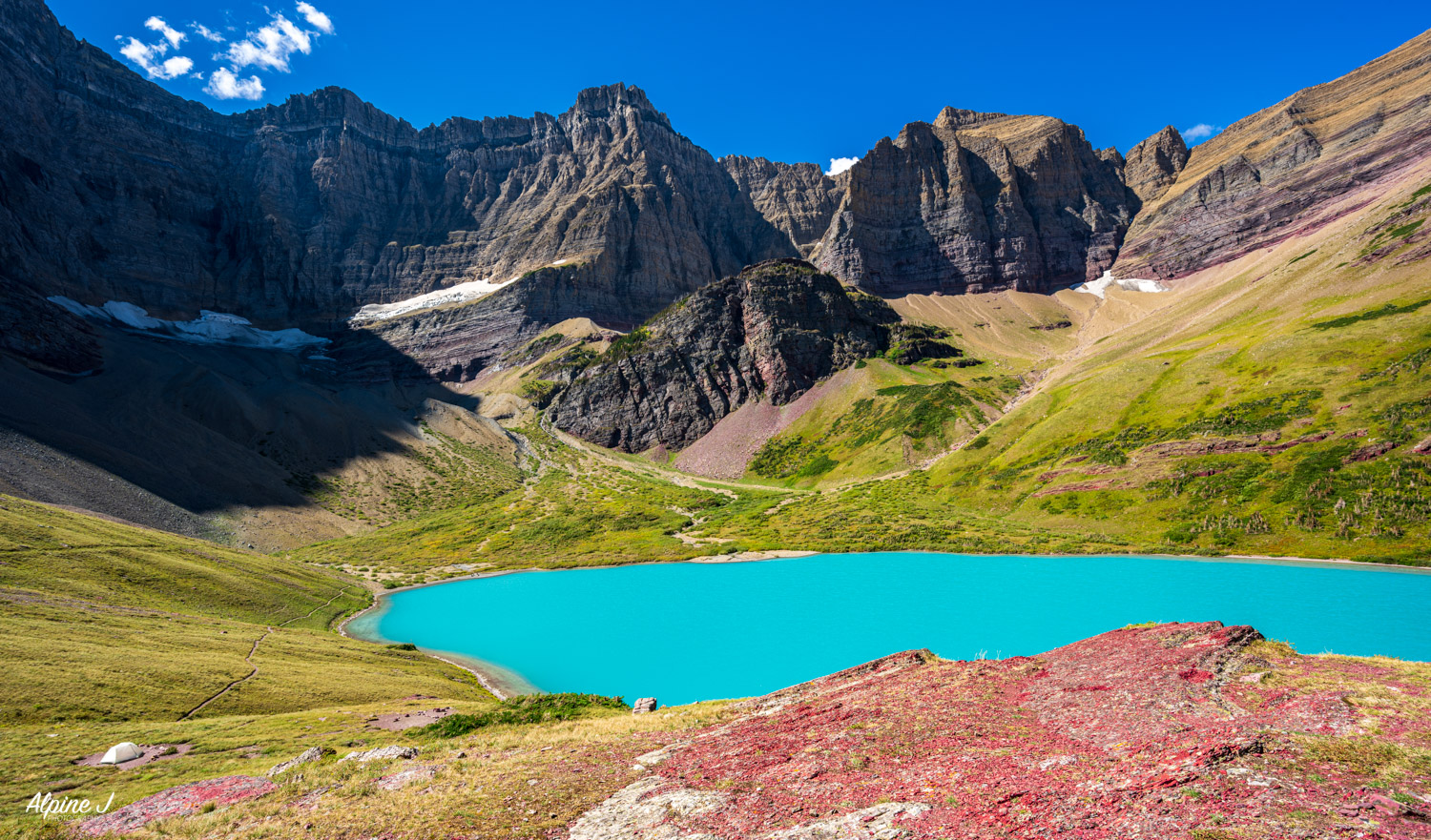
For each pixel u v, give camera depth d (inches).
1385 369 4586.6
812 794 747.4
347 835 808.9
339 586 5034.5
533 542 6939.0
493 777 968.3
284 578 4638.3
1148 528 4522.6
